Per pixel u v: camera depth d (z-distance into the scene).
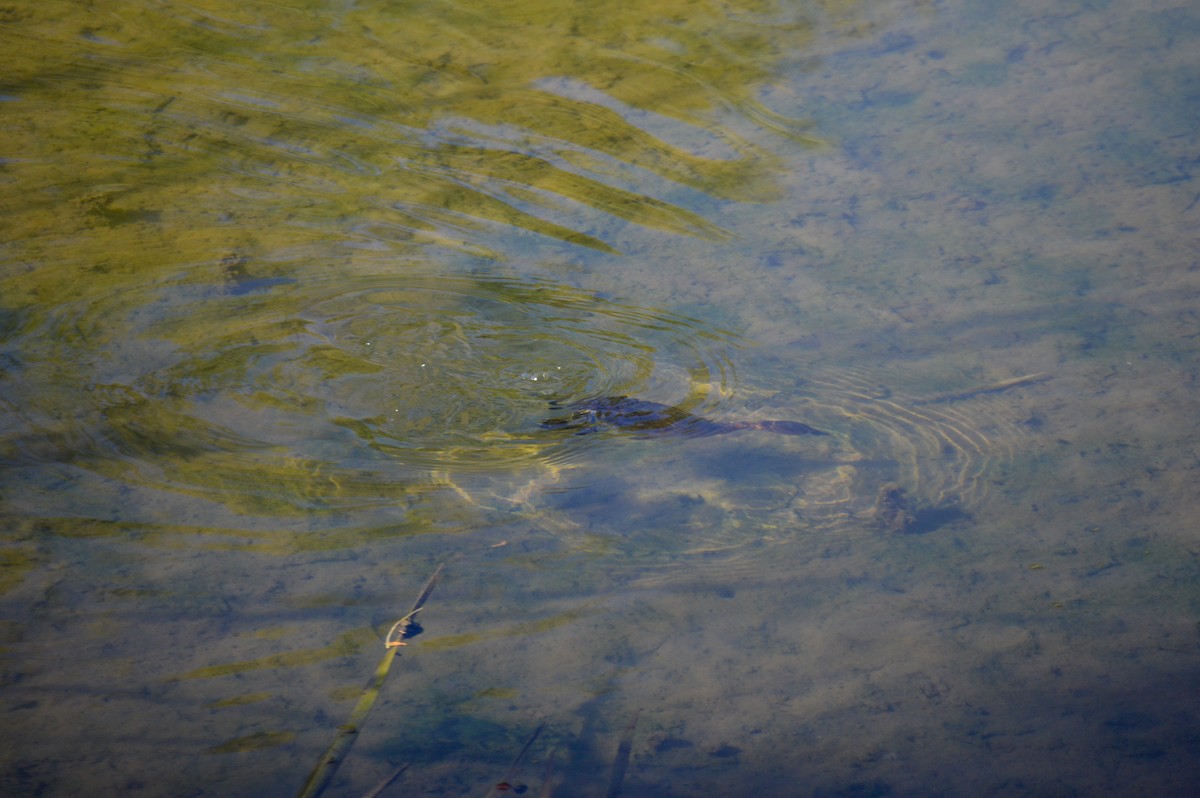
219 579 4.40
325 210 7.41
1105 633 4.27
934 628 4.34
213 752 3.63
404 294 6.60
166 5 10.11
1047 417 5.54
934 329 6.25
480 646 4.17
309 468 5.13
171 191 7.54
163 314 6.24
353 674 3.99
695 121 8.48
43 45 9.27
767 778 3.64
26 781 3.47
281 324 6.27
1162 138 8.02
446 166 7.92
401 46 9.56
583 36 9.78
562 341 6.22
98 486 4.88
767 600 4.50
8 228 6.92
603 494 5.11
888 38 9.74
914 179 7.72
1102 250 6.84
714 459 5.38
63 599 4.24
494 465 5.27
